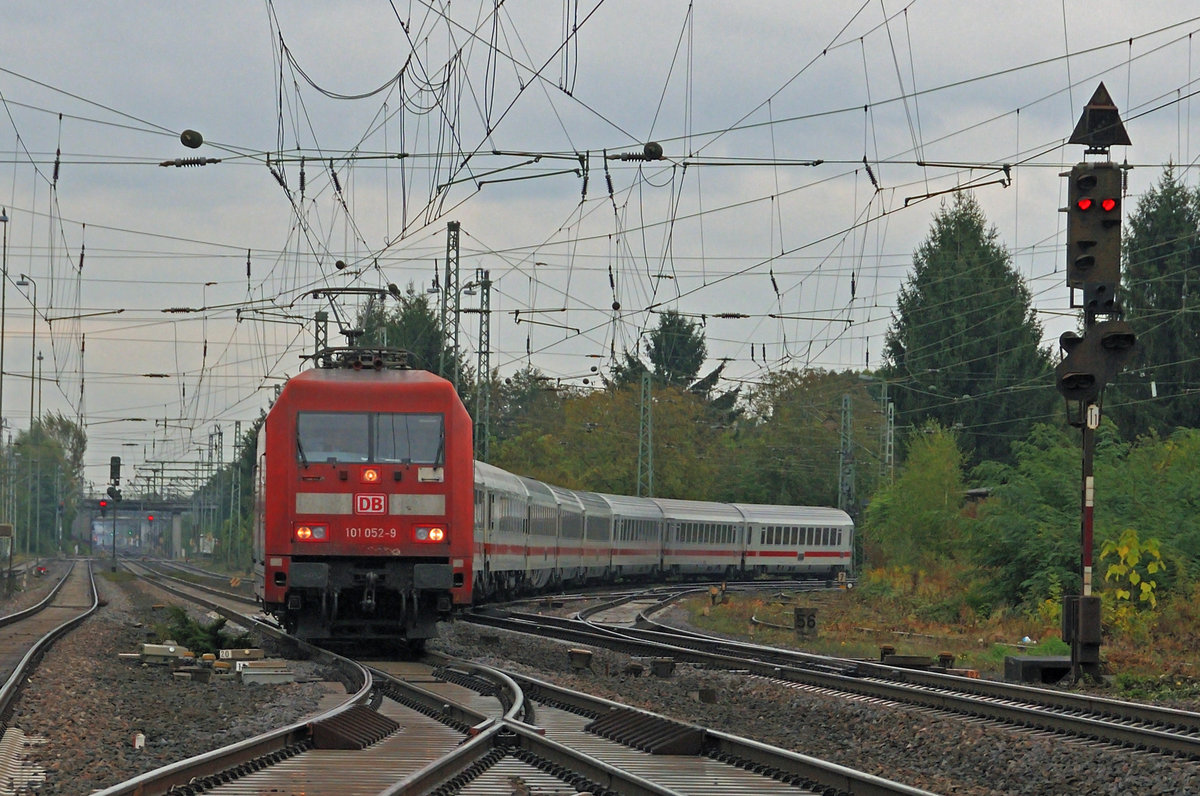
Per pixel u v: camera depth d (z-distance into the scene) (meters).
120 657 41.19
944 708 30.52
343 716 25.02
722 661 42.78
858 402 184.25
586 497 101.44
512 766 21.47
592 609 79.00
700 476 166.88
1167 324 123.88
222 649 41.25
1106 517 61.25
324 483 40.34
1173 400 122.38
